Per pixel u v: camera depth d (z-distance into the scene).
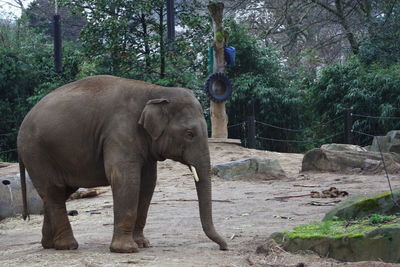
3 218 10.89
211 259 5.92
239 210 9.69
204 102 24.61
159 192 12.65
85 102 6.79
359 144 23.70
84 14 24.72
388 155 14.06
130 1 23.72
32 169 7.00
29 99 23.77
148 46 24.47
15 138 24.77
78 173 6.88
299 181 13.18
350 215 6.38
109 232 8.38
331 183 12.54
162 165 16.03
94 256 6.27
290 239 5.77
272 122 25.02
